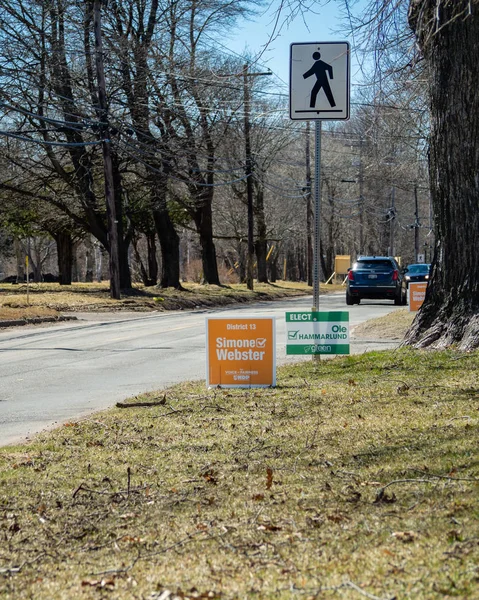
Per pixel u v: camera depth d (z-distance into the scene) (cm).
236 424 815
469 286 1127
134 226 4819
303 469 622
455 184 1127
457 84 1105
